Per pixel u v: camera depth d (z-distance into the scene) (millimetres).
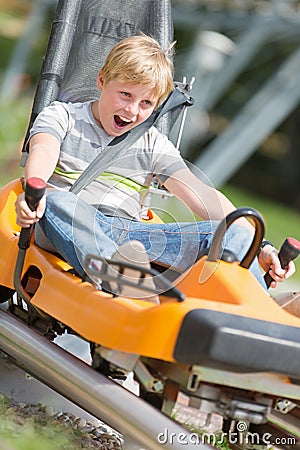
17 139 23531
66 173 7734
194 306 5926
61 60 8656
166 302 5977
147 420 5938
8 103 25484
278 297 7332
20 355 7066
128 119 7445
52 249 7445
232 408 6164
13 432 6836
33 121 8484
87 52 8820
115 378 6918
